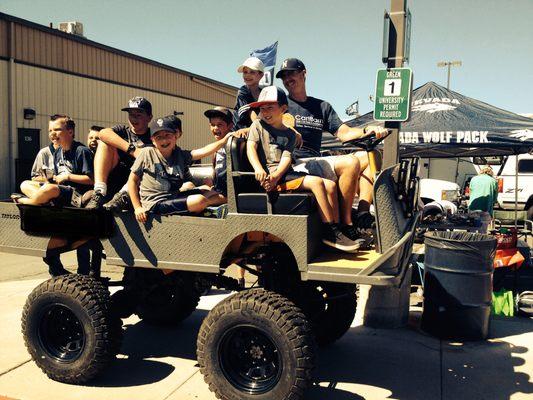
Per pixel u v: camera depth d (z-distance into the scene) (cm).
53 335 410
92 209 393
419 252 683
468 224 806
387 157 499
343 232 373
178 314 533
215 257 362
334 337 482
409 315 575
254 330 345
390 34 488
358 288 649
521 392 395
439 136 770
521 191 1525
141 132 464
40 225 416
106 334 386
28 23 1533
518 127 755
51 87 1633
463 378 420
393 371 434
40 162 505
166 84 2212
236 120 513
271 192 348
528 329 544
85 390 395
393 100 480
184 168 405
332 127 480
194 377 421
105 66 1852
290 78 471
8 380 412
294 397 334
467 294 496
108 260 394
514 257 631
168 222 373
